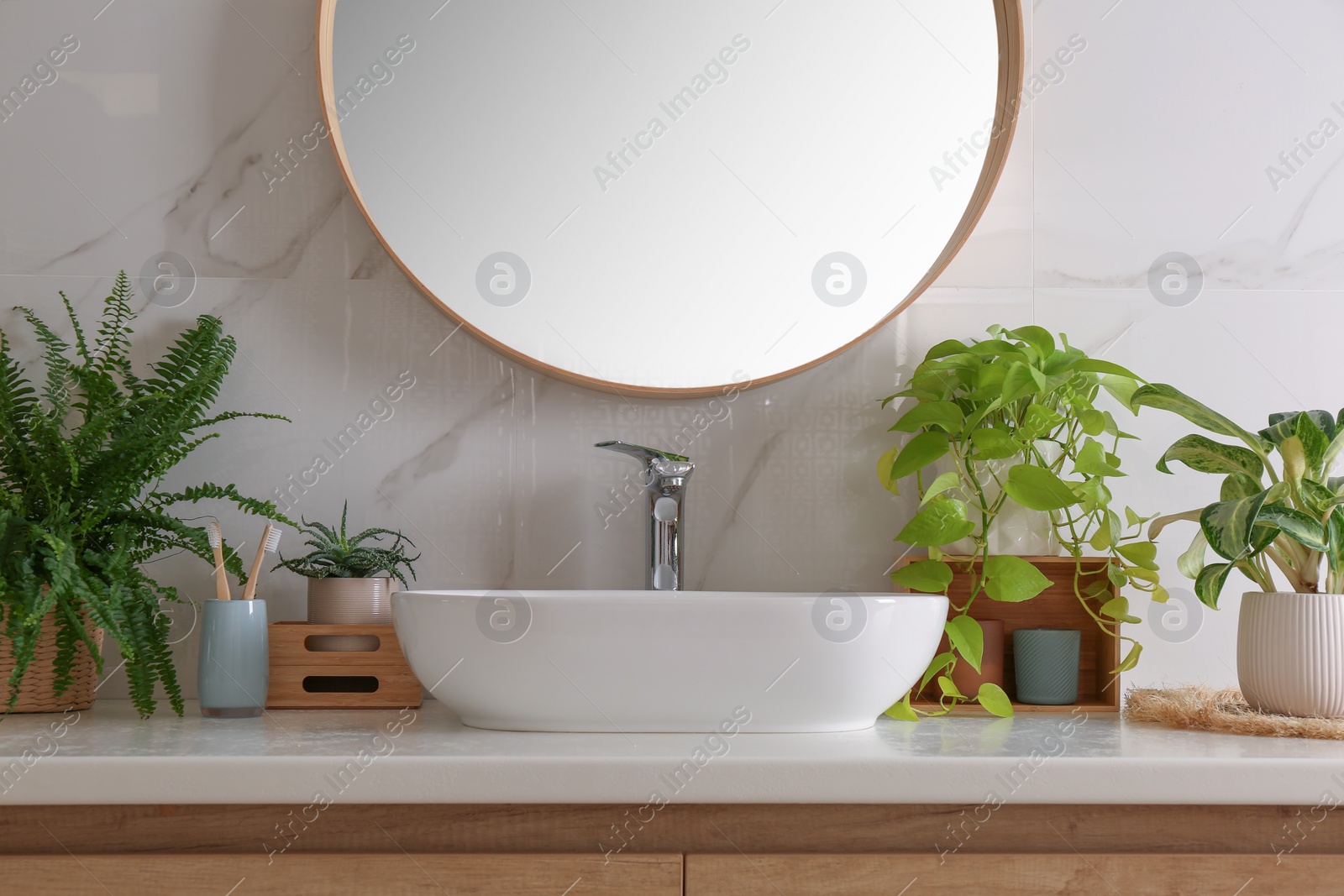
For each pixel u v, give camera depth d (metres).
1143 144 1.33
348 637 1.12
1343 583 1.04
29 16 1.27
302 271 1.28
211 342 1.19
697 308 1.28
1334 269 1.32
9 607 0.98
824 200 1.29
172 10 1.28
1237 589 1.28
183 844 0.78
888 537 1.28
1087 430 1.15
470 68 1.29
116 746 0.84
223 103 1.28
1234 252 1.32
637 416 1.29
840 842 0.80
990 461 1.16
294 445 1.26
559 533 1.27
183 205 1.27
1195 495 1.30
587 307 1.28
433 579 1.25
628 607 0.87
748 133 1.30
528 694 0.90
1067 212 1.32
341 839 0.79
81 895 0.77
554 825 0.79
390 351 1.28
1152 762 0.80
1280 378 1.31
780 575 1.28
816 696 0.90
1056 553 1.18
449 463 1.27
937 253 1.29
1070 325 1.31
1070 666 1.13
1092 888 0.79
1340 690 0.98
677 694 0.89
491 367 1.28
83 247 1.26
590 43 1.30
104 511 1.05
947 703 1.13
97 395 1.11
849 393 1.30
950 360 1.16
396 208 1.26
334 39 1.27
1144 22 1.34
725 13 1.31
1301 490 1.03
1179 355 1.31
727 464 1.29
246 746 0.85
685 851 0.80
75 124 1.27
